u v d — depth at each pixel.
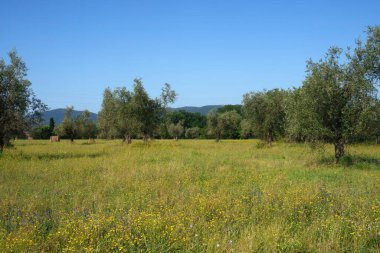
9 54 23.67
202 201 8.91
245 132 46.06
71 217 7.79
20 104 23.72
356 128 18.41
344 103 19.06
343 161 18.77
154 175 14.25
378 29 20.23
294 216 8.22
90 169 16.17
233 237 6.73
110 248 6.19
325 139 20.16
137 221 7.27
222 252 5.98
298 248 6.26
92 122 70.06
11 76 23.44
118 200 9.53
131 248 6.18
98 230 6.81
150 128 44.94
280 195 9.95
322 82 19.08
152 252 6.05
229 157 24.05
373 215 8.03
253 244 6.15
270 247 6.12
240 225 7.55
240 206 8.70
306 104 19.69
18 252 5.96
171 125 87.44
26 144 51.09
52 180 13.39
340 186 12.23
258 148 35.59
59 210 8.67
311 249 6.26
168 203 9.40
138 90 43.75
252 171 16.19
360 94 18.64
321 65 19.48
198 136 107.06
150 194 10.49
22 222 7.50
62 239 6.63
